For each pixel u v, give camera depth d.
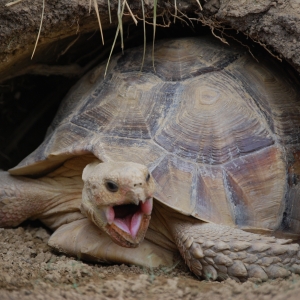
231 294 10.09
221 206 12.12
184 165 12.45
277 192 12.87
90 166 12.51
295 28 13.38
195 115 13.18
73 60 17.00
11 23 13.45
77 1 13.66
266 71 14.44
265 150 13.11
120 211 11.84
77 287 10.34
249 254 11.12
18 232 13.91
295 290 9.83
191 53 14.44
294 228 12.89
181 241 11.80
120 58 15.10
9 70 15.66
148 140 12.83
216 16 14.24
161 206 12.32
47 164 13.73
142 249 12.37
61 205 13.91
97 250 12.34
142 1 13.57
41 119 19.53
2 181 14.16
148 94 13.66
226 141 12.97
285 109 14.02
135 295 10.17
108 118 13.54
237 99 13.55
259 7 13.76
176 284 10.66
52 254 12.82
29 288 10.04
